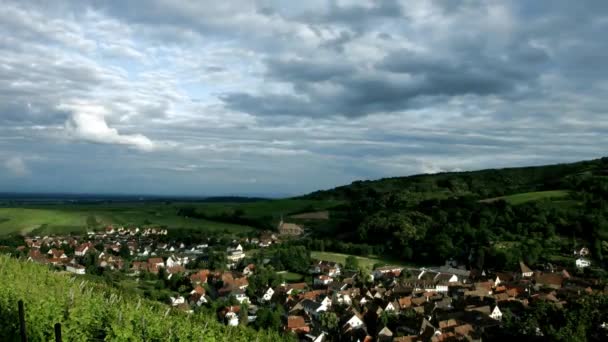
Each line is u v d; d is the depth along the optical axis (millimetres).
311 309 95375
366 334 76250
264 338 48469
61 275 49562
